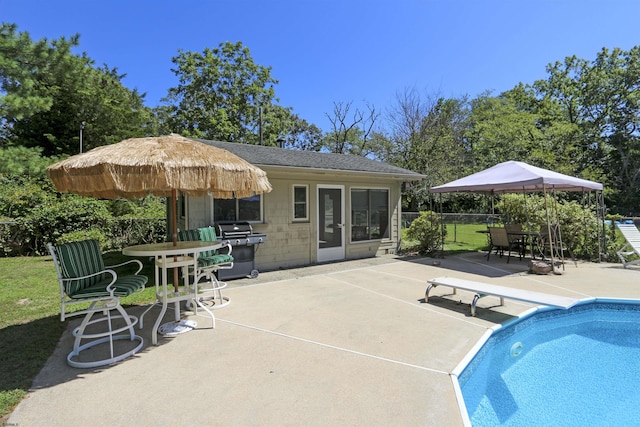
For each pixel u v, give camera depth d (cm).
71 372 299
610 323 521
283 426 221
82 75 994
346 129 2373
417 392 261
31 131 1655
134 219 1125
